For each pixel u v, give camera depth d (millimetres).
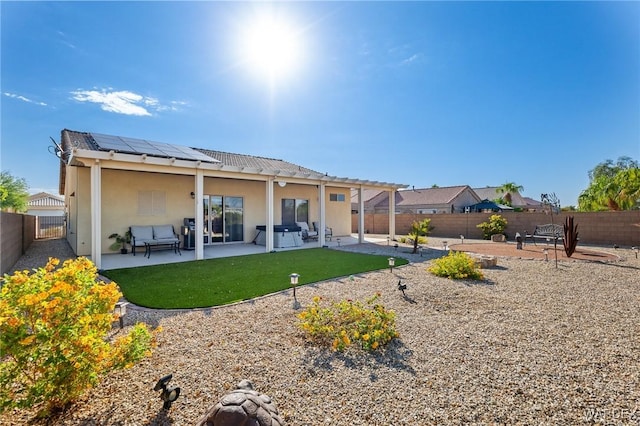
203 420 2059
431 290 5977
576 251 11703
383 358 3277
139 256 10070
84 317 2342
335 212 18391
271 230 11453
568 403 2490
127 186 10938
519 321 4371
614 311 4785
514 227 16875
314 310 4023
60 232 19203
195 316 4512
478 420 2295
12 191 18219
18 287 2242
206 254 10688
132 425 2225
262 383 2793
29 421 2283
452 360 3227
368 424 2258
